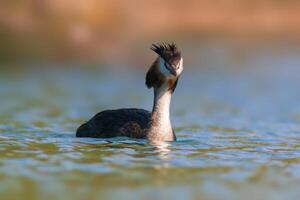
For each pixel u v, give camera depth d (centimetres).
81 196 1004
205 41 4362
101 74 3303
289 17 5409
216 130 1769
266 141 1557
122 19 4216
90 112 2172
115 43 3941
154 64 1500
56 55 3684
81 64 3584
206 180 1118
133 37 4156
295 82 3152
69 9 3953
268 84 3069
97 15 4044
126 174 1146
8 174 1131
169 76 1479
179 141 1513
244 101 2553
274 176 1158
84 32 3853
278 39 4609
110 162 1238
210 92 2816
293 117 2117
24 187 1050
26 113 2072
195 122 1961
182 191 1045
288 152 1398
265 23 5212
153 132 1501
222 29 4884
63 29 3838
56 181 1090
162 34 4416
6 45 3616
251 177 1147
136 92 2784
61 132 1653
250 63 3747
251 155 1353
